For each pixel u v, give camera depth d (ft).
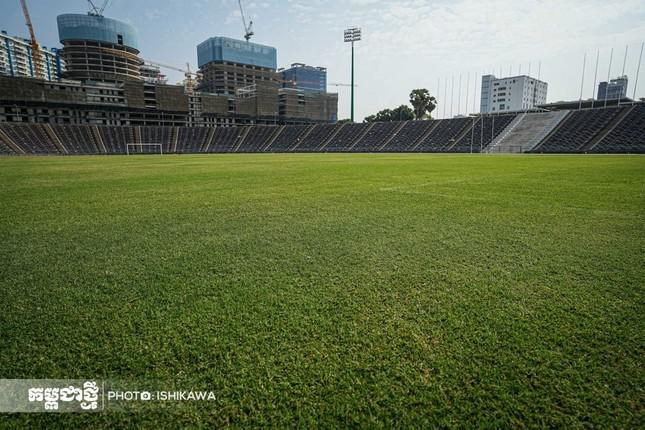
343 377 7.07
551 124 194.18
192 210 24.99
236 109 351.67
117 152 232.94
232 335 8.59
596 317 9.45
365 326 8.97
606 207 25.40
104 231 19.16
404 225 20.13
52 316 9.64
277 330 8.80
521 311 9.78
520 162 87.30
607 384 6.86
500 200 28.66
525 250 15.42
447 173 54.75
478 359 7.61
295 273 12.75
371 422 6.01
